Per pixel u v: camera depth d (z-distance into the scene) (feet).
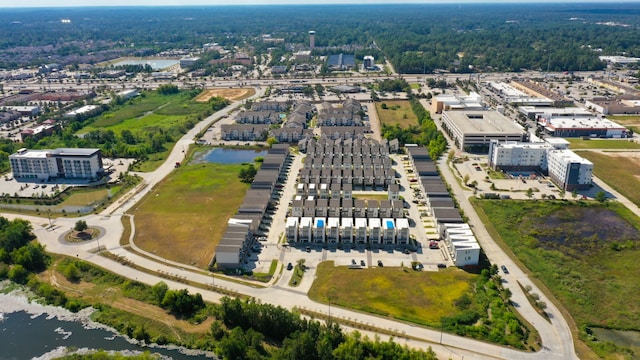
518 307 582.35
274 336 535.60
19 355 520.83
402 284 626.64
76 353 522.88
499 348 513.04
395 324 551.59
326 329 519.19
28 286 640.99
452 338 528.22
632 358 499.51
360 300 595.88
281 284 629.51
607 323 554.87
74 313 586.45
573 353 508.53
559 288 618.85
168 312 579.48
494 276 632.79
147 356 497.05
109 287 629.92
